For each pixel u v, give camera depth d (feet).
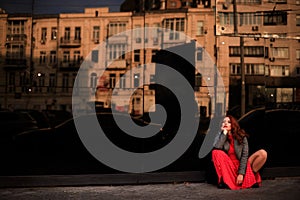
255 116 33.19
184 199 14.19
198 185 17.04
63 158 29.40
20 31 96.32
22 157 29.58
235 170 16.19
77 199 14.25
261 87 63.52
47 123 68.64
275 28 42.19
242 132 16.24
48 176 18.83
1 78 96.22
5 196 14.66
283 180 18.03
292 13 42.24
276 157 29.07
